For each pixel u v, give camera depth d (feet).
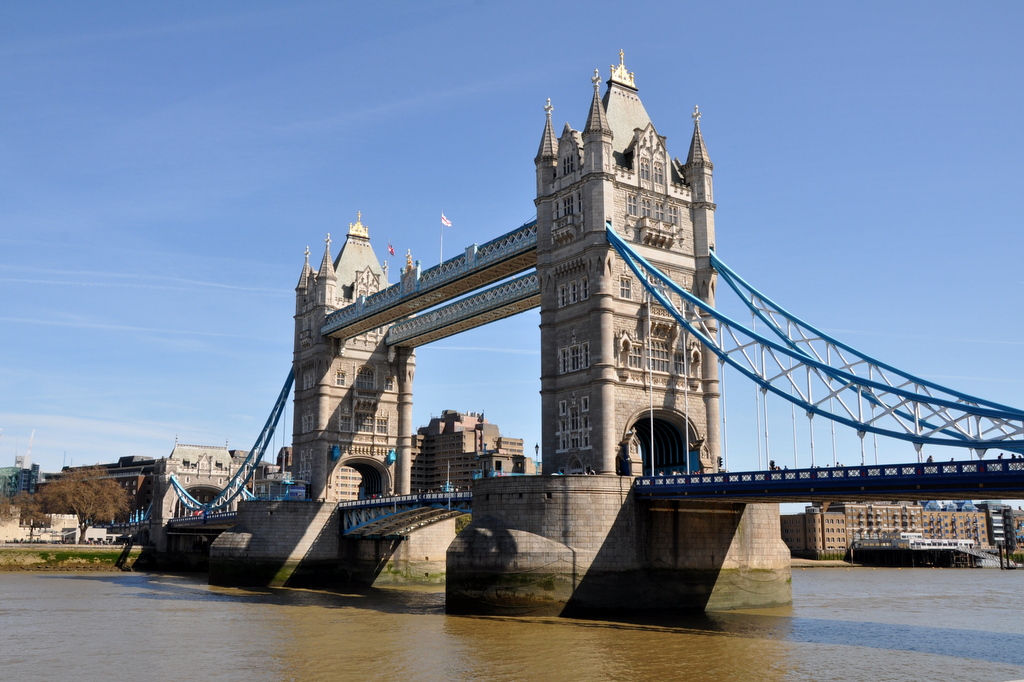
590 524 233.55
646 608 235.81
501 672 159.22
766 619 232.53
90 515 655.76
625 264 273.13
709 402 281.74
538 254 288.10
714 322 285.84
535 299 319.68
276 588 353.51
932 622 245.45
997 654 181.16
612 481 237.86
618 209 274.57
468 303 357.41
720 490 219.20
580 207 276.82
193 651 185.37
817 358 217.77
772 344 227.61
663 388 273.75
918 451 192.95
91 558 529.86
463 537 238.89
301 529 369.09
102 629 221.87
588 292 269.03
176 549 542.98
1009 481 167.12
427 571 390.21
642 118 297.12
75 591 343.87
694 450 270.87
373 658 174.40
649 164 285.23
